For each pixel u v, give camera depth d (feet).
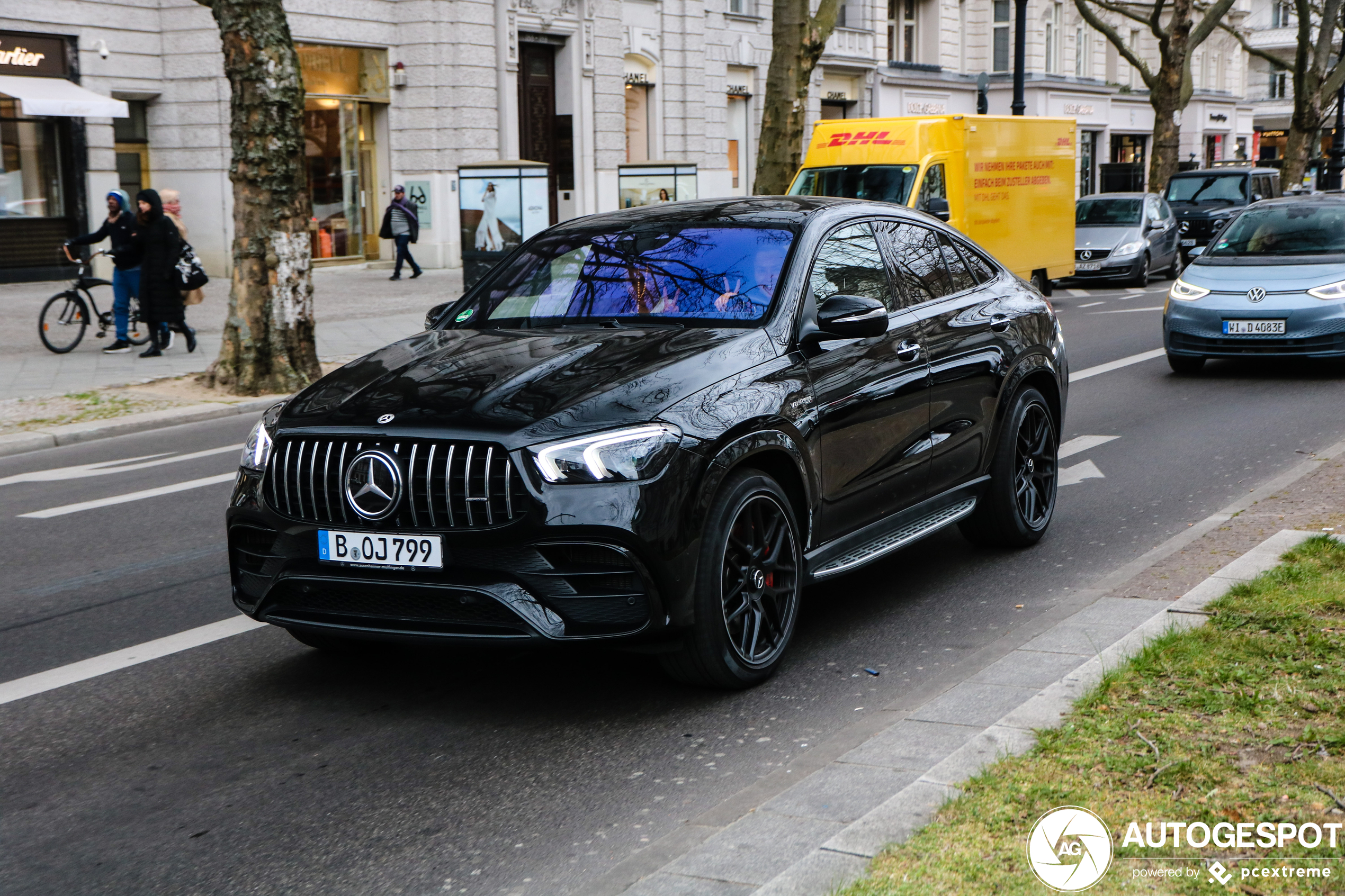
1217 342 41.09
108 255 52.13
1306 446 30.40
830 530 17.29
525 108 102.73
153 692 16.60
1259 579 17.49
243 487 15.69
